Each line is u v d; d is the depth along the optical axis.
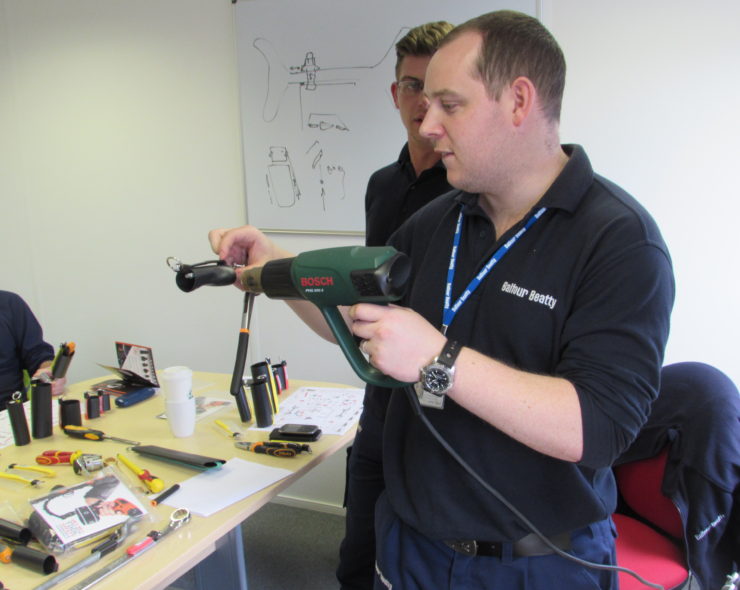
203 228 2.65
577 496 0.82
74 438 1.43
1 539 0.97
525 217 0.84
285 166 2.42
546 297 0.80
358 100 2.25
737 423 1.28
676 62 1.89
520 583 0.85
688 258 1.99
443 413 0.88
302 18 2.27
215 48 2.46
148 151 2.68
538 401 0.69
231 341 2.70
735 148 1.89
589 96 2.00
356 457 1.61
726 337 1.99
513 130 0.77
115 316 2.91
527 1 1.99
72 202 2.88
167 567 0.90
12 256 3.06
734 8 1.81
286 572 2.15
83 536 0.95
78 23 2.68
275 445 1.30
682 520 1.30
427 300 0.96
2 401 2.23
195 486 1.15
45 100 2.82
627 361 0.71
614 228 0.75
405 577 0.93
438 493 0.87
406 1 2.12
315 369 2.57
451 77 0.76
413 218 1.13
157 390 1.79
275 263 0.89
